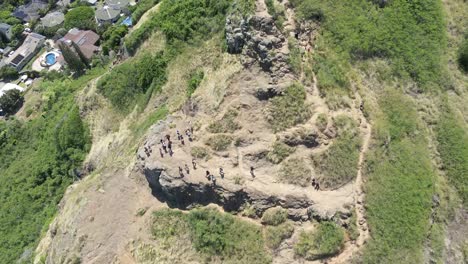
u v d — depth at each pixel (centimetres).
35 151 7256
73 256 4375
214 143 4238
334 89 4388
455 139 4322
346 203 3881
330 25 4719
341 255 3744
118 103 6119
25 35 11062
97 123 6262
